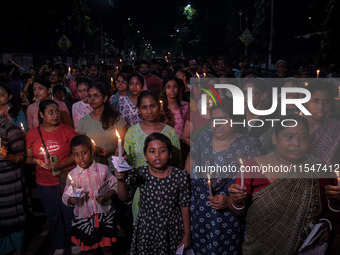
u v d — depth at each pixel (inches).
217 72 403.5
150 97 130.4
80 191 128.0
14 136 143.6
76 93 334.3
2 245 144.7
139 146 134.5
